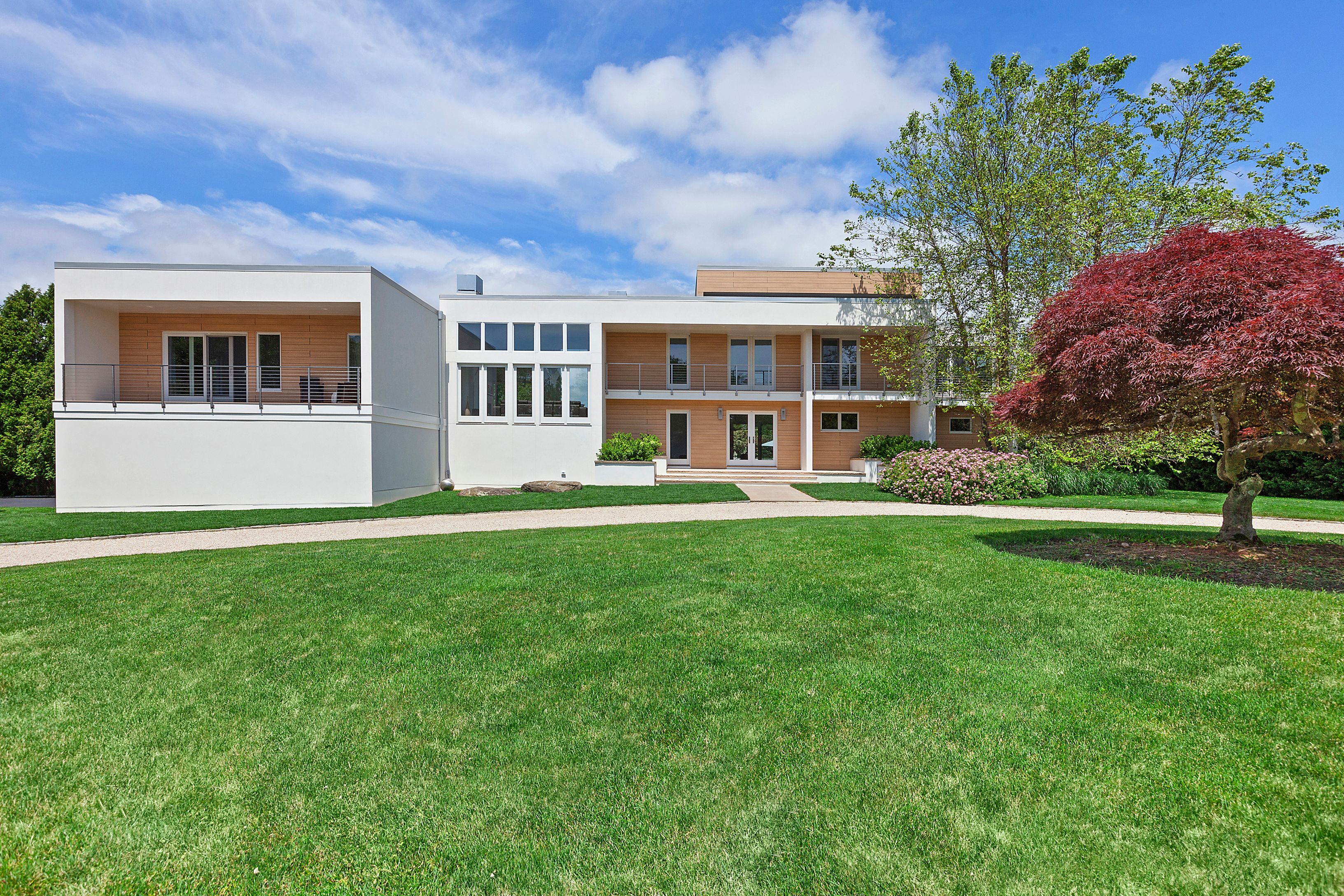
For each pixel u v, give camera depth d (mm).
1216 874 2035
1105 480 15938
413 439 16359
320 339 16469
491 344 18625
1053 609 4590
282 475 13820
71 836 2432
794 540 7711
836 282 23141
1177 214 15305
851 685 3480
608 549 7562
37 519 12227
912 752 2820
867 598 5027
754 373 22109
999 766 2688
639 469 18172
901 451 19547
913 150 17844
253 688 3697
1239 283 5438
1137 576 5387
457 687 3648
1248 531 6730
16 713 3420
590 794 2617
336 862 2266
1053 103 16375
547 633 4461
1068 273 16125
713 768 2760
